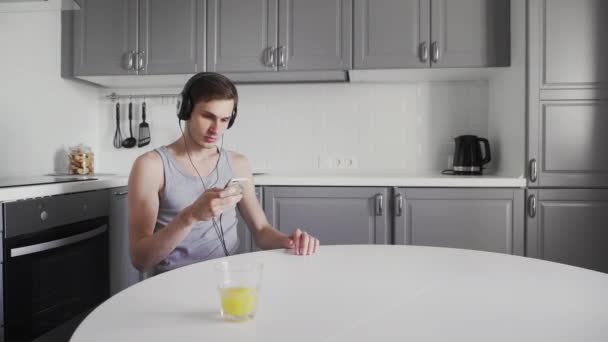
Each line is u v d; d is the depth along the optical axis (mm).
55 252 1965
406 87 2873
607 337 629
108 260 2363
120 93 3053
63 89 2779
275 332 646
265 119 2959
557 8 2248
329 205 2402
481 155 2621
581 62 2246
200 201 1017
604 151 2242
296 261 1060
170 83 2947
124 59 2693
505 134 2562
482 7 2482
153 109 3031
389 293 822
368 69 2553
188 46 2652
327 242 2408
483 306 755
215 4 2633
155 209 1237
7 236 1725
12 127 2426
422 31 2508
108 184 2336
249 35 2615
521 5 2312
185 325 672
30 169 2549
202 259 1266
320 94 2924
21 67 2482
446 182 2326
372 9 2537
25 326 1813
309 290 839
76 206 2086
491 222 2320
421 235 2355
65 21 2748
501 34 2471
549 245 2293
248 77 2758
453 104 2850
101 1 2709
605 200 2254
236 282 705
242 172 1429
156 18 2672
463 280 906
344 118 2912
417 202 2357
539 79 2260
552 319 697
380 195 2361
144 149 3043
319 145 2928
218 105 1220
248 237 2457
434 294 818
